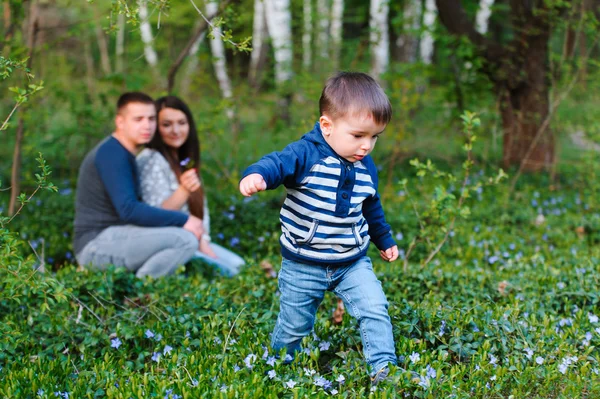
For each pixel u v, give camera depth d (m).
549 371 3.01
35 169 8.30
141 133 4.65
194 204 5.07
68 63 11.33
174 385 2.74
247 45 3.18
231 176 8.13
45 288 3.45
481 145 10.27
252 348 3.14
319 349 3.22
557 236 6.35
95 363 3.09
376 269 4.62
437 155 8.98
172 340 3.40
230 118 8.80
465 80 9.48
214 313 3.70
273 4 10.83
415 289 4.16
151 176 4.92
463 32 9.00
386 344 2.85
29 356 3.19
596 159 8.26
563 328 3.56
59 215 6.45
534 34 8.82
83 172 4.80
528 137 9.20
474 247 5.85
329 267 2.88
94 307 3.94
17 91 2.92
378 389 2.73
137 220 4.64
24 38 7.34
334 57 9.76
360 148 2.71
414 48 13.28
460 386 2.85
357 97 2.64
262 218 6.39
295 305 2.94
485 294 3.96
